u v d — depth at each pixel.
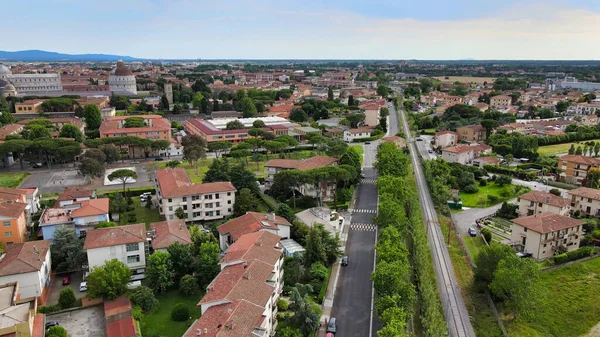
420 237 105.06
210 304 72.50
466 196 162.75
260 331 66.88
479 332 82.62
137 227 102.31
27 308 71.69
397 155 171.50
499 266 89.12
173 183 133.75
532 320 87.12
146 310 84.88
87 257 97.00
